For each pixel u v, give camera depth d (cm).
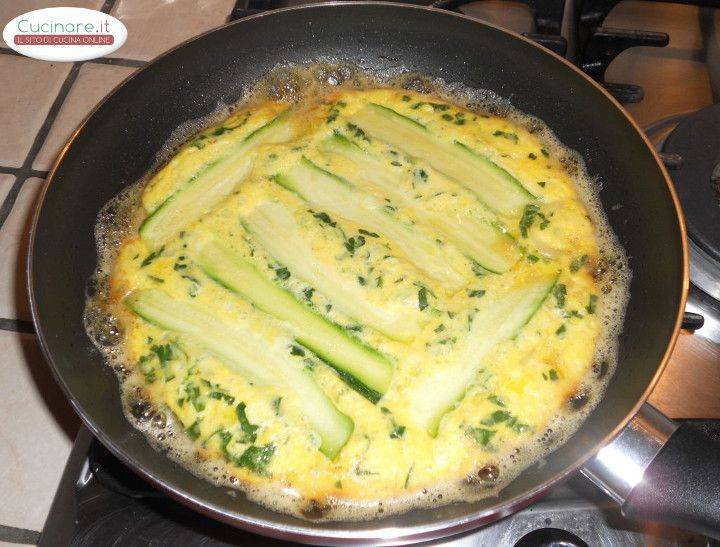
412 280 28
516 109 34
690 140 31
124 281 29
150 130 32
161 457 25
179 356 27
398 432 26
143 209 31
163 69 31
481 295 28
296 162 32
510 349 27
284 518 24
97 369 27
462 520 21
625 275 29
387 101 34
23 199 36
